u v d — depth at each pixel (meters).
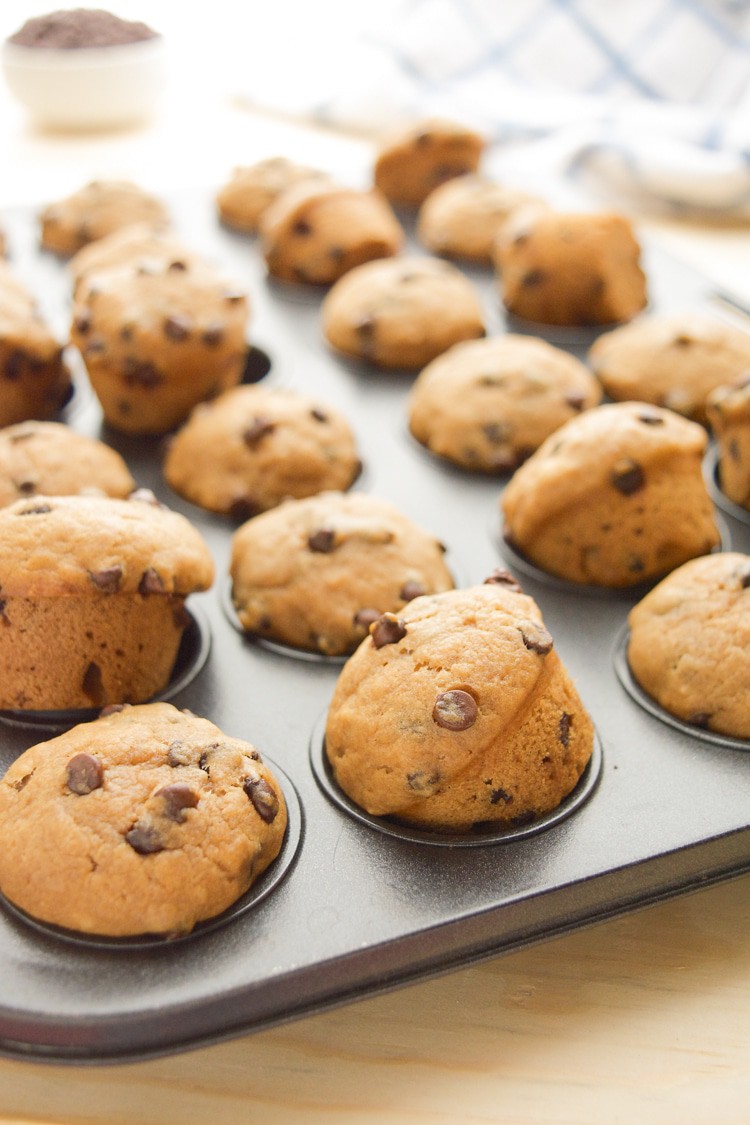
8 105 0.73
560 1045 0.30
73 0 0.79
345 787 0.32
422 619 0.32
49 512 0.33
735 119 0.59
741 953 0.31
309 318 0.49
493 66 0.70
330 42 0.76
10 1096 0.29
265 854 0.31
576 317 0.47
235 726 0.34
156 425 0.42
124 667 0.34
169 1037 0.29
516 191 0.54
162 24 0.80
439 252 0.53
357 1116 0.29
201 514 0.40
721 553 0.37
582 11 0.69
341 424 0.41
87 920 0.29
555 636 0.36
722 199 0.57
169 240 0.46
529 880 0.30
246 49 0.77
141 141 0.68
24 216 0.56
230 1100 0.29
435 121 0.56
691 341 0.43
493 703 0.31
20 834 0.30
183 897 0.29
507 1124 0.29
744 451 0.39
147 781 0.30
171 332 0.41
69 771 0.30
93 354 0.41
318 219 0.50
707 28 0.68
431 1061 0.30
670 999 0.31
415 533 0.37
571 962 0.31
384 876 0.31
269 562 0.36
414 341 0.45
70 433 0.39
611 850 0.31
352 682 0.32
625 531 0.37
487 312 0.49
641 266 0.49
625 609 0.37
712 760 0.33
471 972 0.31
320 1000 0.29
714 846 0.31
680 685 0.34
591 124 0.60
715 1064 0.30
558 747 0.32
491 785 0.31
